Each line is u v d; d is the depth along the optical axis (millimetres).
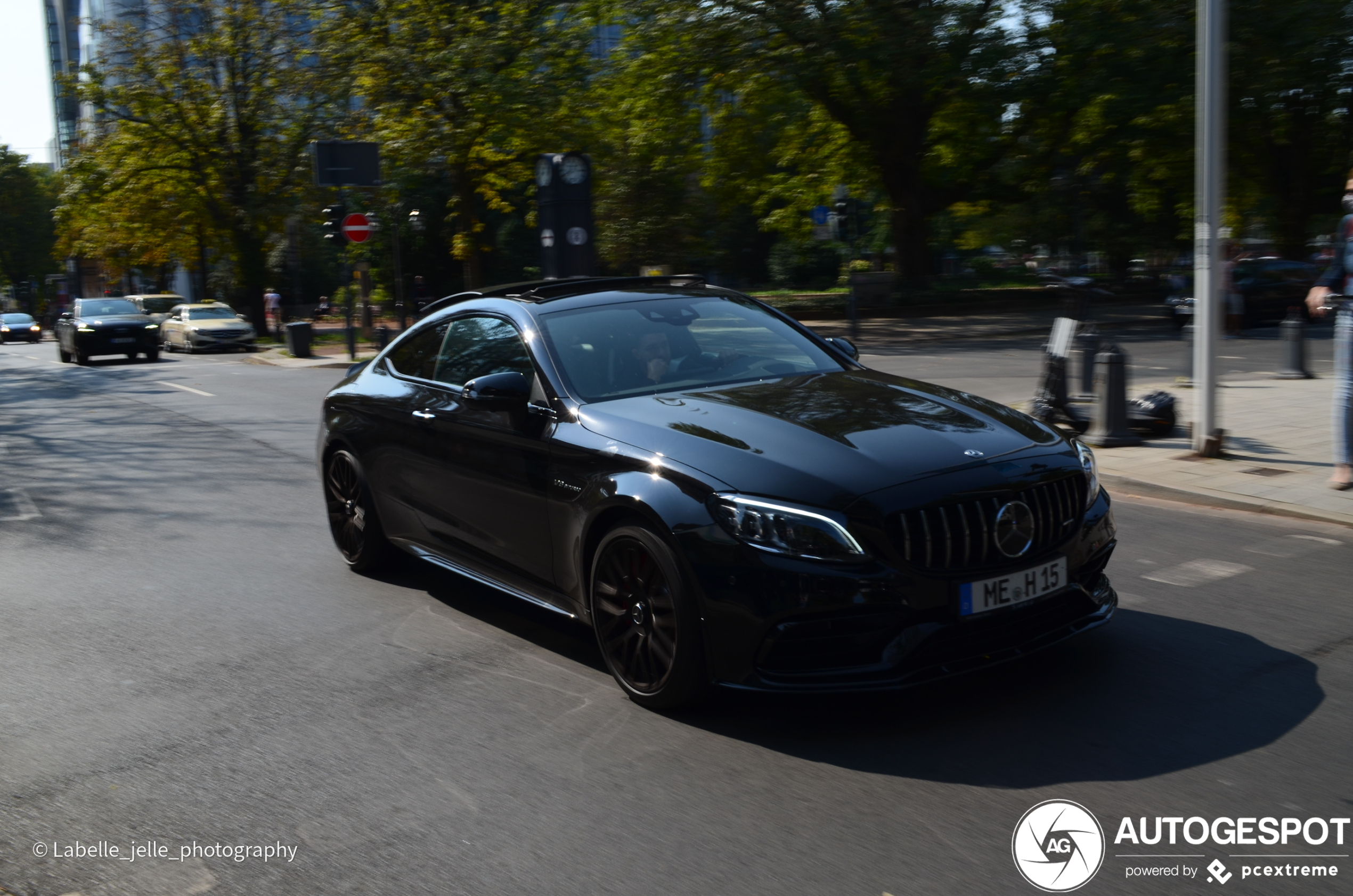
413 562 6285
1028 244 45062
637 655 3957
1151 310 30828
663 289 5273
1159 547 6012
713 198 34688
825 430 3828
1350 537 6129
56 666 4746
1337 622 4637
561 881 2848
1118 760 3400
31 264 75750
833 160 33594
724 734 3713
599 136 31719
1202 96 7961
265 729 3953
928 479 3549
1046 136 31969
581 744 3695
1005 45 27422
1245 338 21219
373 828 3189
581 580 4207
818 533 3438
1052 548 3719
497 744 3732
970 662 3592
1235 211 40656
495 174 30922
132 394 18109
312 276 58781
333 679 4438
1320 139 36406
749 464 3658
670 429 3969
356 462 5859
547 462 4336
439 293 50281
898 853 2904
